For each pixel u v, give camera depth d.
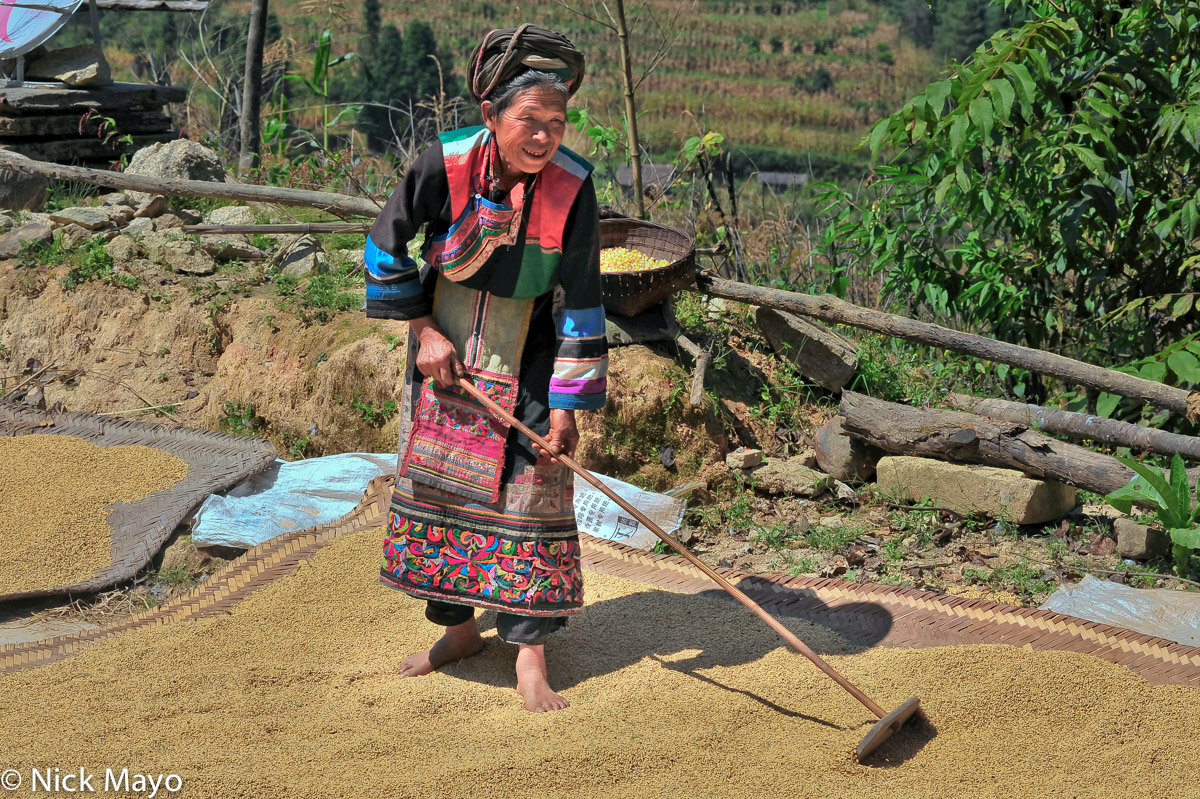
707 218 7.94
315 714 3.35
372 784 2.95
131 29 27.80
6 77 8.94
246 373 5.98
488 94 3.09
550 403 3.33
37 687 3.46
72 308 6.45
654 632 3.87
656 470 5.16
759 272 7.90
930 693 3.42
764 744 3.20
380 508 4.72
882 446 5.11
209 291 6.37
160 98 9.13
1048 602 4.17
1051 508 4.84
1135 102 5.84
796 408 5.65
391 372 5.53
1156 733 3.23
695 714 3.34
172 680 3.51
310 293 6.16
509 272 3.24
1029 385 6.63
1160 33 5.71
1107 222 5.83
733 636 3.83
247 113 9.84
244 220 7.43
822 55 45.38
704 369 5.28
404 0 39.81
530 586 3.36
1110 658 3.62
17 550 4.50
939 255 6.57
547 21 31.70
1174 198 5.90
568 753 3.08
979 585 4.41
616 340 5.37
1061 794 2.96
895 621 3.89
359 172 8.76
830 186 6.97
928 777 3.04
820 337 5.73
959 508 4.91
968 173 5.79
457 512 3.40
